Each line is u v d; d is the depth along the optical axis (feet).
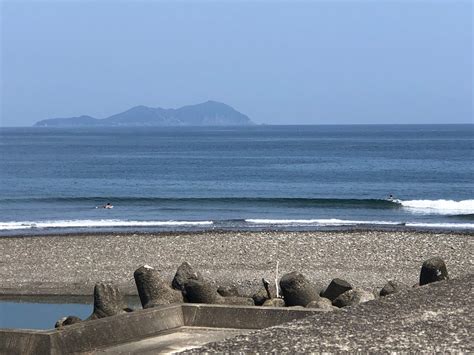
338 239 171.32
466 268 138.21
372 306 48.57
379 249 158.81
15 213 264.11
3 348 55.98
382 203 283.38
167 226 219.20
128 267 145.89
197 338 59.16
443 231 191.83
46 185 371.56
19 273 142.41
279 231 191.83
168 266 146.20
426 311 46.62
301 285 78.38
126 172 448.24
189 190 349.61
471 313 46.01
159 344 57.41
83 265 148.56
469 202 282.36
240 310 62.90
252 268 142.72
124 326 59.16
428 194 325.01
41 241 176.04
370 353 38.50
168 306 63.52
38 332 55.83
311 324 44.50
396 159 533.14
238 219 239.91
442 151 636.48
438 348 39.19
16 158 579.89
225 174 431.02
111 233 192.13
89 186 368.48
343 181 383.24
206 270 141.18
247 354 38.83
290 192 337.11
